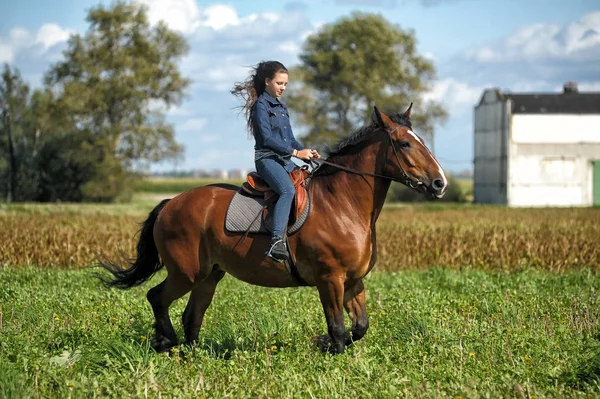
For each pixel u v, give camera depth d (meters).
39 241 19.19
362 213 7.86
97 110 59.94
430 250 19.36
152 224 8.66
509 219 30.38
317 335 8.42
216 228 8.04
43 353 7.71
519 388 6.20
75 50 60.03
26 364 7.13
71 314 10.02
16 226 22.58
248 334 8.70
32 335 8.38
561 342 8.34
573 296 11.55
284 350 8.09
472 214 36.12
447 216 34.00
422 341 8.34
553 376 6.97
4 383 6.48
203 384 6.67
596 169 58.19
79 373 7.03
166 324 8.35
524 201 58.00
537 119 57.91
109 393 6.49
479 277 15.23
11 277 14.63
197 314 8.56
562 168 58.12
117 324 9.34
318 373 7.12
